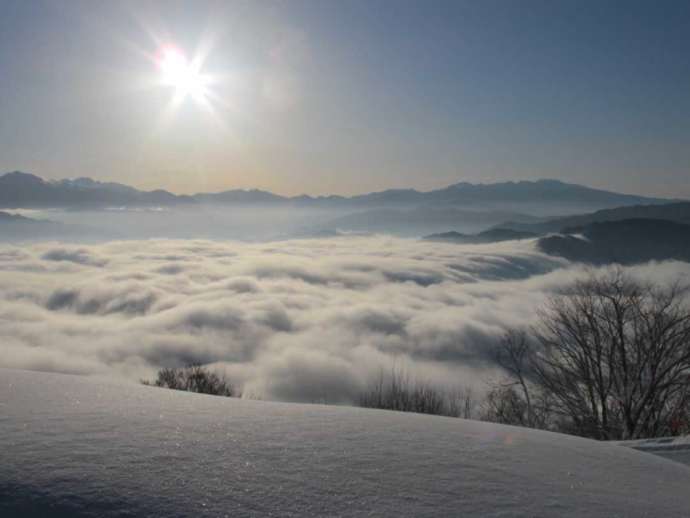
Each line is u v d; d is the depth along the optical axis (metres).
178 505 2.07
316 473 2.51
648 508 2.51
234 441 2.89
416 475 2.58
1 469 2.22
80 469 2.30
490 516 2.18
